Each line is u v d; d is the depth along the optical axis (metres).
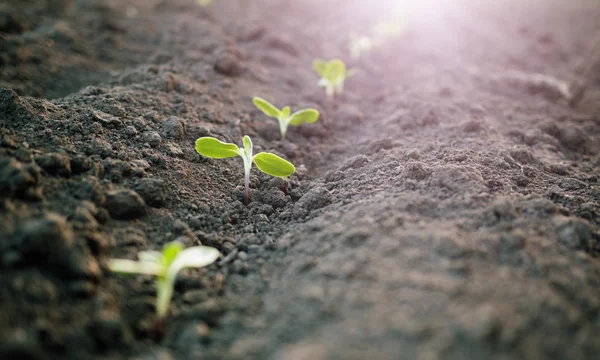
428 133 0.58
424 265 0.42
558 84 0.69
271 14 0.92
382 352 0.39
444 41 0.86
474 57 0.81
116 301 0.42
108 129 0.51
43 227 0.41
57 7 0.79
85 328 0.40
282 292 0.43
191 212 0.48
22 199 0.44
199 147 0.48
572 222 0.44
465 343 0.39
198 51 0.68
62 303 0.41
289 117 0.55
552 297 0.40
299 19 0.94
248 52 0.71
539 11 1.12
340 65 0.62
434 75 0.71
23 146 0.46
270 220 0.49
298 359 0.39
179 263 0.41
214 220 0.48
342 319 0.40
